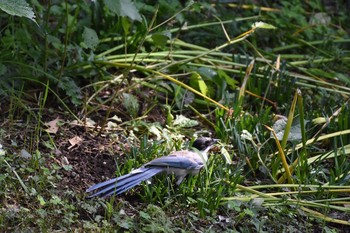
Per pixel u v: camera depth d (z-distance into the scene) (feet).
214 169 31.89
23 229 26.81
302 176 33.14
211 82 40.65
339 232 30.40
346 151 35.27
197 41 45.44
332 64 46.57
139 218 28.58
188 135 36.37
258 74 41.65
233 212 30.25
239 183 32.24
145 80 39.27
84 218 28.53
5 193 28.73
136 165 31.55
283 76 40.98
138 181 29.09
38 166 30.91
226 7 50.34
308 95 41.24
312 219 30.66
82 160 32.76
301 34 49.57
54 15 41.34
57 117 35.96
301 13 51.88
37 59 38.04
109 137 35.04
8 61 36.60
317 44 48.62
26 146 32.96
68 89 36.60
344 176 33.17
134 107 37.14
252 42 46.37
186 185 30.73
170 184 30.37
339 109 37.35
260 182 32.99
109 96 38.63
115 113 37.47
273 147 35.24
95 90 38.58
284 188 32.60
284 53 47.80
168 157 29.96
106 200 29.66
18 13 28.19
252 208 30.04
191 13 46.78
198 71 39.75
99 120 36.63
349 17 53.78
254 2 52.11
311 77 43.50
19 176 30.19
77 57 38.60
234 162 34.19
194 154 30.73
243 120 35.86
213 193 30.45
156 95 39.47
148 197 29.89
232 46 45.68
